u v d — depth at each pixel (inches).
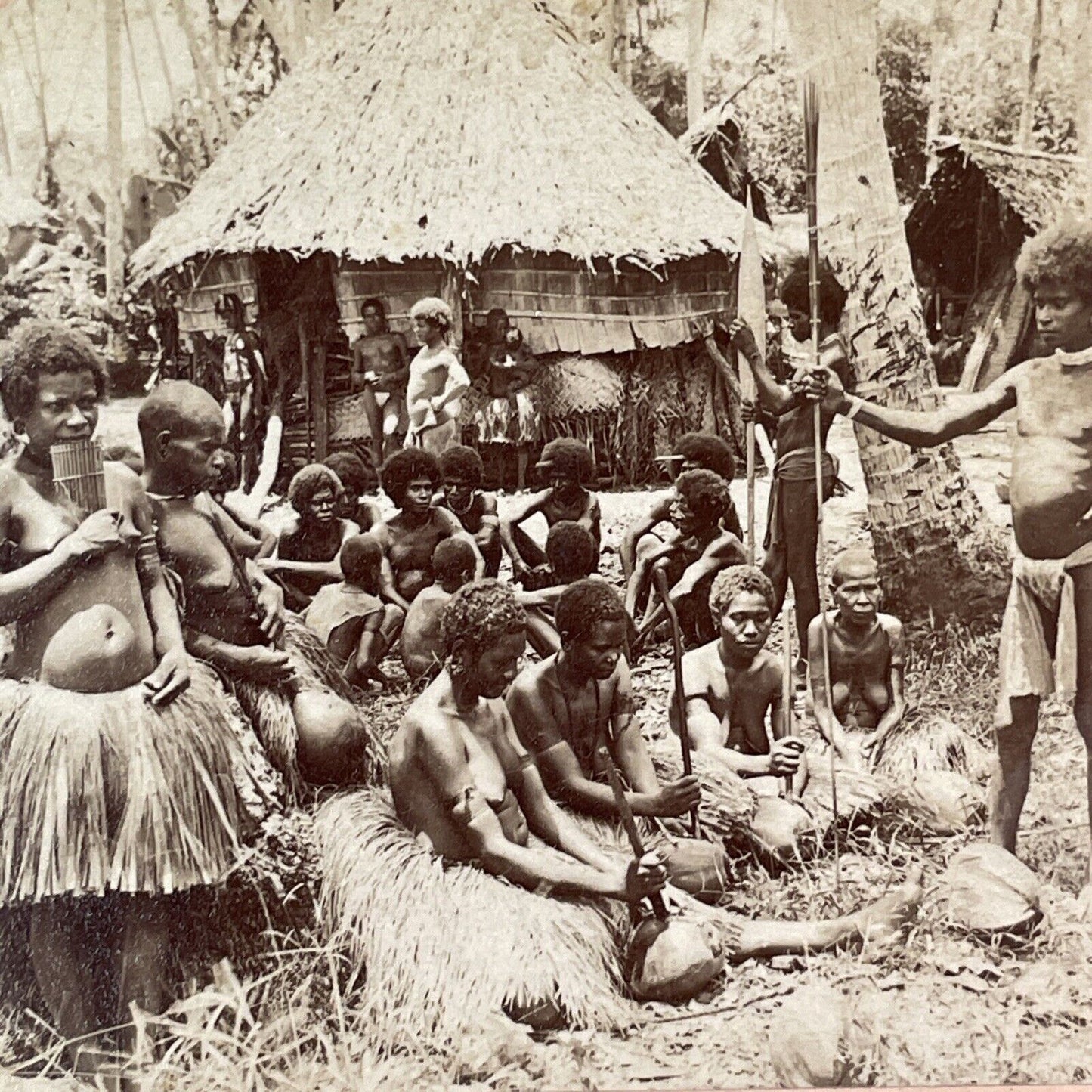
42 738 130.3
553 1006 130.9
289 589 162.6
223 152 169.0
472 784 135.4
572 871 134.9
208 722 135.9
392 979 132.5
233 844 135.3
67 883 129.4
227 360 167.2
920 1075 131.3
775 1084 129.6
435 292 164.7
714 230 163.6
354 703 155.8
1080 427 148.6
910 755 157.0
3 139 168.2
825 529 162.1
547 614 159.0
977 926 142.5
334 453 166.2
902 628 159.8
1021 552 150.3
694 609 159.9
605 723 143.8
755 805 151.6
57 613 133.7
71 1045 137.3
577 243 163.0
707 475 159.3
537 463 163.9
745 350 161.2
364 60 169.5
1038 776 154.3
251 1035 133.8
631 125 166.7
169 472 142.4
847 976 137.6
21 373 134.3
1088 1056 131.6
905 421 157.4
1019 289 155.3
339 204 165.9
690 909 139.6
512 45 167.6
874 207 162.6
